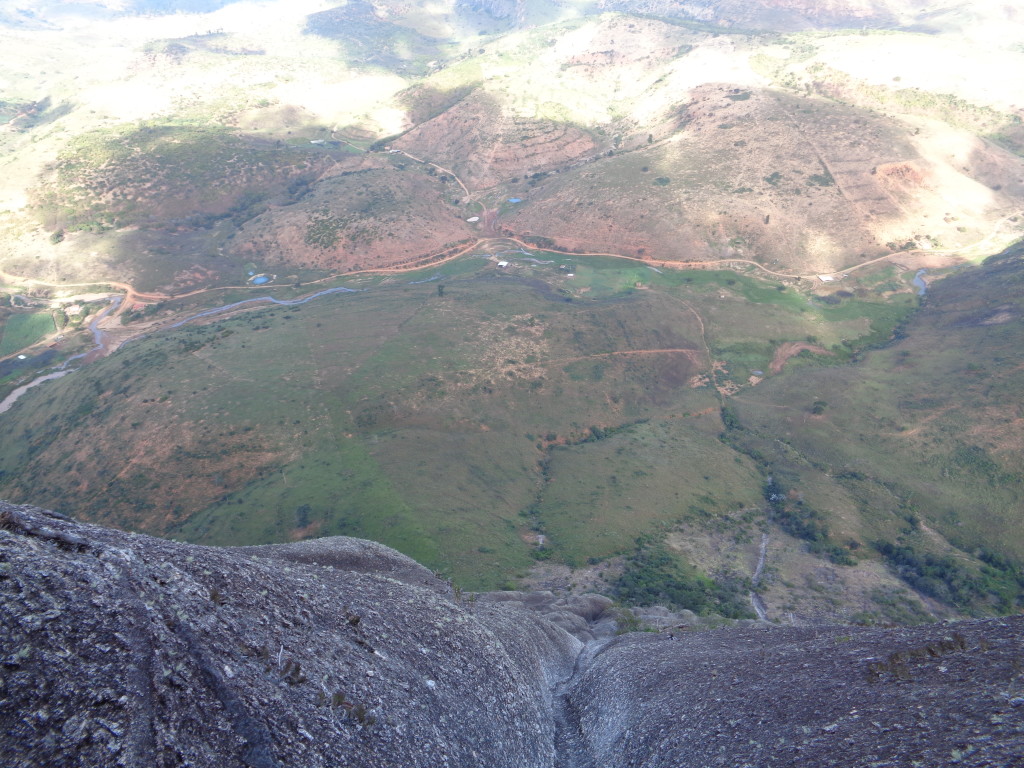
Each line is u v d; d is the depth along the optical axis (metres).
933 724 10.46
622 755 16.48
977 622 15.38
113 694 8.77
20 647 8.45
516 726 17.34
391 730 12.57
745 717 14.21
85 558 10.66
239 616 12.17
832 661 15.84
